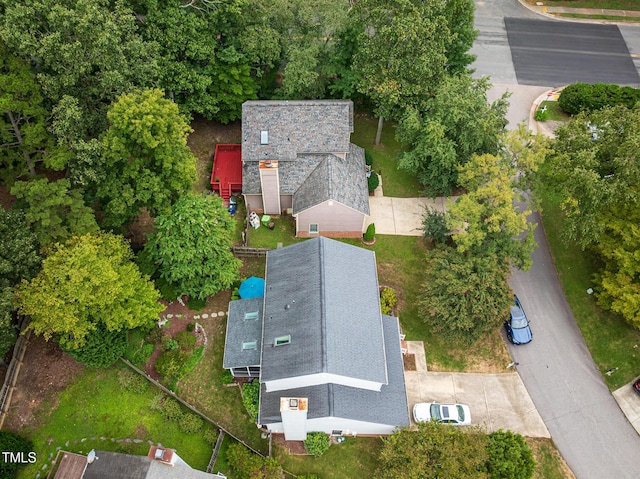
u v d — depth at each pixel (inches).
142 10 1518.2
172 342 1348.4
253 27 1651.1
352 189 1581.0
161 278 1419.8
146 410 1253.1
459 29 1738.4
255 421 1261.1
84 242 1178.0
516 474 1117.1
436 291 1344.7
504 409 1320.1
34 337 1311.5
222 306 1441.9
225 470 1192.2
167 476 1002.1
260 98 1861.5
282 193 1603.1
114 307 1190.9
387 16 1579.7
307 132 1610.5
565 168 1408.7
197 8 1567.4
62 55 1166.3
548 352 1421.0
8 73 1200.8
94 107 1359.5
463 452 1119.0
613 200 1339.8
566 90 1980.8
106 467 1016.2
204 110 1732.3
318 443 1200.2
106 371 1290.6
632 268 1333.7
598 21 2426.2
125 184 1293.1
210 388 1304.1
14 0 1157.7
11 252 1120.2
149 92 1249.4
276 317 1230.9
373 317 1245.1
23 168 1309.1
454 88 1515.7
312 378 1138.0
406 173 1798.7
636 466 1249.4
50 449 1179.9
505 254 1378.0
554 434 1288.1
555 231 1654.8
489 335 1433.3
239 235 1622.8
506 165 1380.4
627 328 1459.2
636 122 1344.7
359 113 1975.9
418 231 1644.9
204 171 1745.8
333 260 1288.1
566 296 1525.6
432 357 1400.1
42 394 1241.4
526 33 2353.6
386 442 1154.0
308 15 1652.3
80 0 1184.2
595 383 1371.8
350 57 1777.8
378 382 1156.5
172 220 1311.5
